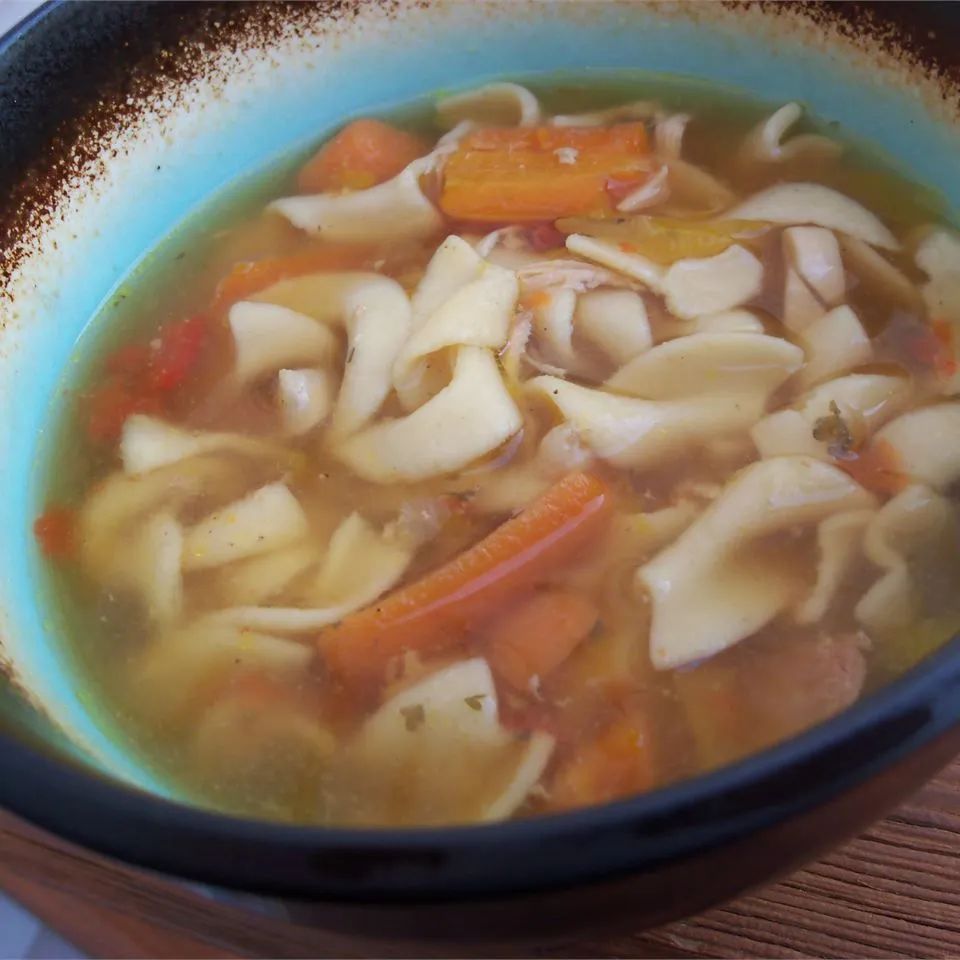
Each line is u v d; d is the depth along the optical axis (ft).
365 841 0.69
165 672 0.89
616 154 1.06
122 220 1.04
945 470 0.90
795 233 0.99
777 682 0.85
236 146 1.09
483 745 0.85
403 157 1.10
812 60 1.04
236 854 0.69
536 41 1.12
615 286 1.00
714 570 0.89
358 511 0.93
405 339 0.99
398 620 0.88
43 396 0.99
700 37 1.08
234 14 1.06
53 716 0.81
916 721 0.70
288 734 0.86
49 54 0.98
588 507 0.90
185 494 0.95
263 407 0.98
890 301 0.97
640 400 0.95
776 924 0.86
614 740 0.84
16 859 0.91
